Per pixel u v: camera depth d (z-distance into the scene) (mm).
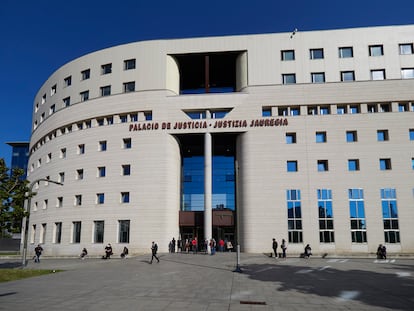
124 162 43250
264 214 39688
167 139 42875
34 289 15312
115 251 41156
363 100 41219
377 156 39812
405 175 39062
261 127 41781
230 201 45438
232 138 45125
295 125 41469
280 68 43312
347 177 39656
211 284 16812
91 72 48281
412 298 13305
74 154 46750
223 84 53312
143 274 21203
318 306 11781
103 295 13695
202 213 43875
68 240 44156
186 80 53125
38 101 60375
